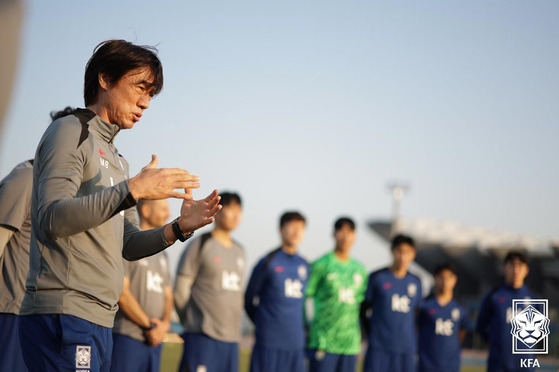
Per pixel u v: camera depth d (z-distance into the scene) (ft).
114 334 17.03
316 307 26.63
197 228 8.86
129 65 8.32
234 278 21.43
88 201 7.12
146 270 17.81
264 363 23.88
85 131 8.05
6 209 11.22
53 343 7.75
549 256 144.46
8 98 1.38
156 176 7.29
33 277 7.90
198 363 20.76
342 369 26.37
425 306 30.89
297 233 24.49
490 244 150.71
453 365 30.81
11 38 1.38
